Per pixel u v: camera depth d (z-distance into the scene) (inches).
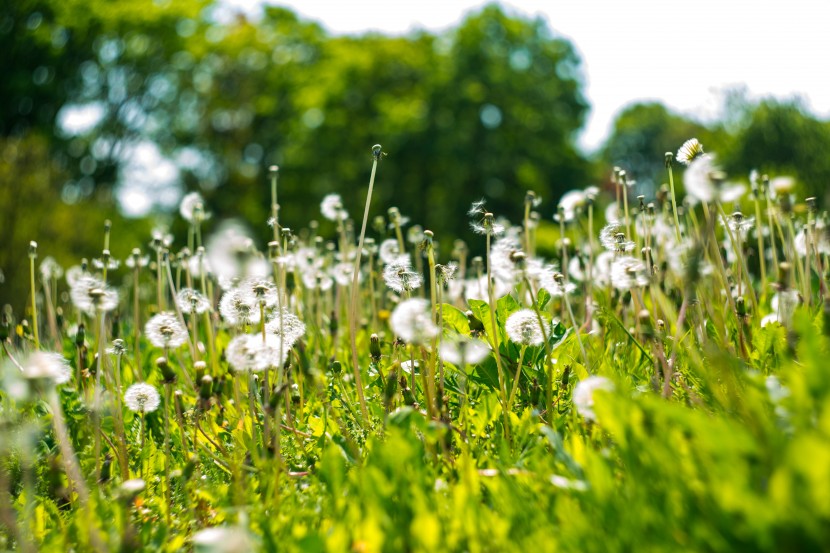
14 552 85.0
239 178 1338.6
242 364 98.1
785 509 53.5
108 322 183.6
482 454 95.4
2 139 663.1
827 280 147.3
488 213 107.5
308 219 1253.1
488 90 1263.5
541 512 72.7
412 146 1221.1
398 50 1346.0
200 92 1284.4
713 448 63.3
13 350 148.5
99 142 1126.4
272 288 103.3
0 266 594.2
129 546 79.0
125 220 1139.9
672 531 61.2
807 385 64.1
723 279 116.3
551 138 1290.6
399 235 169.9
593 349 133.1
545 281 117.6
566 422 103.7
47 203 645.3
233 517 84.8
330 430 114.7
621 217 166.6
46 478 105.3
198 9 1173.7
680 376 106.7
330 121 1270.9
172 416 131.9
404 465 79.8
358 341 177.8
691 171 85.1
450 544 69.1
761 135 701.3
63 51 1083.9
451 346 105.7
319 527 81.3
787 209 128.6
